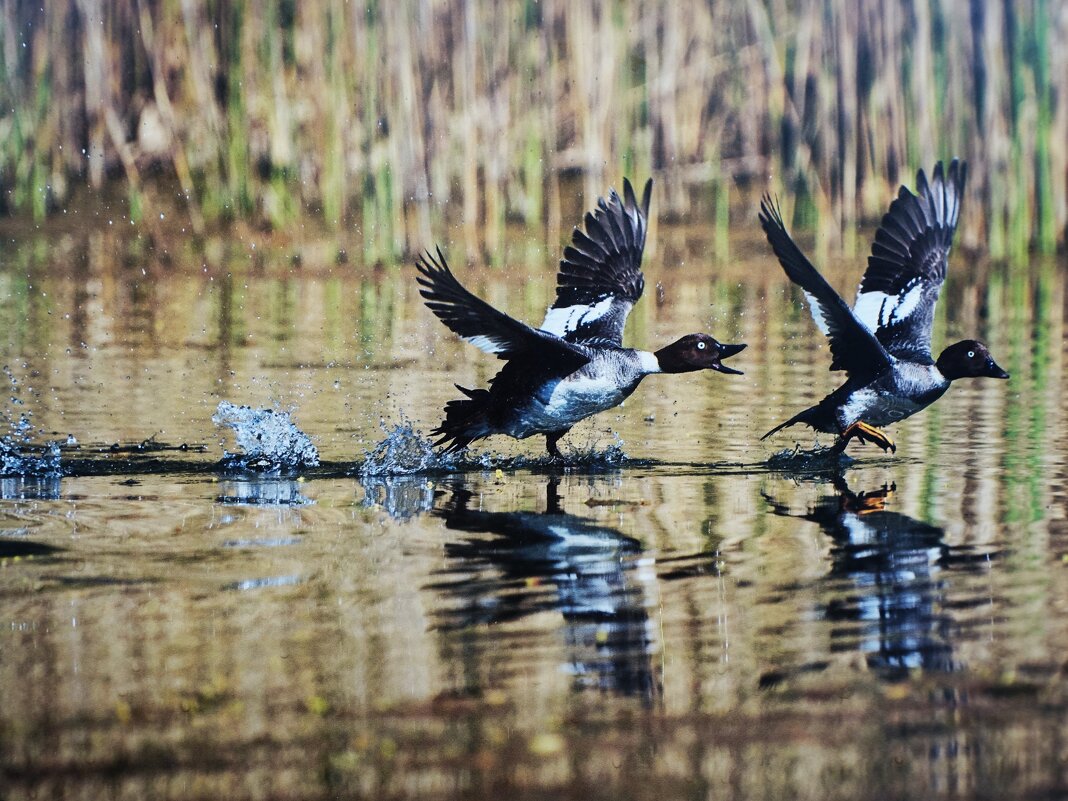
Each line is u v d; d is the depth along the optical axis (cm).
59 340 2111
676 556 1010
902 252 1449
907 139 3234
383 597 911
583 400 1313
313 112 3178
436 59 3077
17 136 3338
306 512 1142
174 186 3391
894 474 1293
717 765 698
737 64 3431
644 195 1399
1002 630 855
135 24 3372
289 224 3212
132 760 700
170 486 1236
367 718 745
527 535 1068
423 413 1597
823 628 862
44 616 872
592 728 738
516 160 3312
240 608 890
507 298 2600
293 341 2159
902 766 697
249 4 3173
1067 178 3269
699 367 1334
